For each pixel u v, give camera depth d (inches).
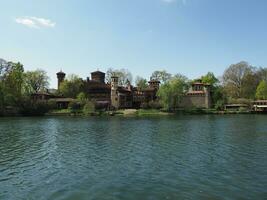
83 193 852.0
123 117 4815.5
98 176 1034.1
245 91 6830.7
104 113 5565.9
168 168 1136.2
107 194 841.5
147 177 1013.2
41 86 7071.9
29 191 876.0
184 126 2896.2
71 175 1051.3
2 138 2073.1
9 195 842.8
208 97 6309.1
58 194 845.8
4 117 4899.1
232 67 7101.4
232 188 880.9
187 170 1101.1
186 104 6446.9
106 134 2285.9
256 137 1994.3
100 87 7160.4
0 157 1386.6
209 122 3403.1
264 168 1114.1
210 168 1127.0
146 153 1450.5
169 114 5511.8
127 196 823.7
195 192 848.9
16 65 5447.8
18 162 1278.3
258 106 5920.3
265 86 6210.6
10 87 5310.0
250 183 926.4
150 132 2380.7
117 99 6579.7
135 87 7495.1
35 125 3179.1
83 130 2610.7
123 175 1043.3
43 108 5639.8
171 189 878.4
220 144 1705.2
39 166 1200.2
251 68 7047.2
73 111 5733.3
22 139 2020.2
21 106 5433.1
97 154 1445.6
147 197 813.9
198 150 1515.7
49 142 1871.3
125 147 1642.5
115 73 7869.1
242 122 3363.7
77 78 7239.2
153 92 6953.7
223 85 7155.5
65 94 7076.8
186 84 6466.5
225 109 6067.9
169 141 1854.1
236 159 1282.0
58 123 3472.0
